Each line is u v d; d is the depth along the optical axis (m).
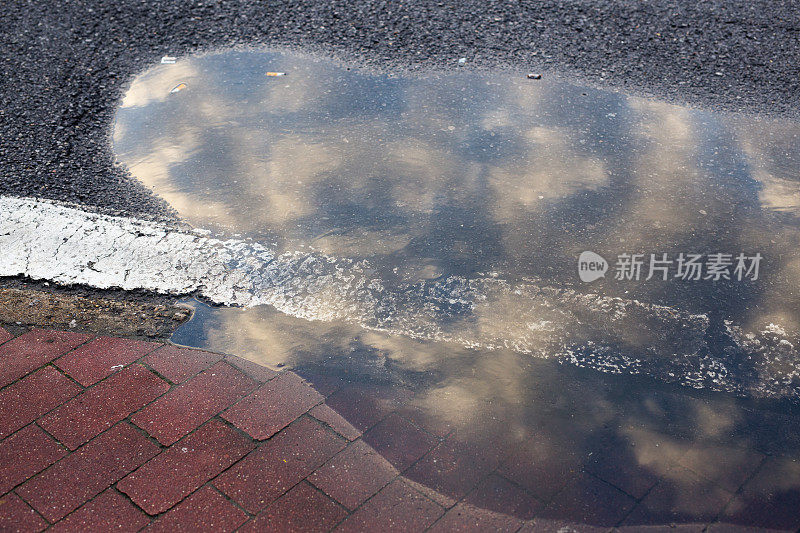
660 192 4.86
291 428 3.22
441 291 4.06
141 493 2.92
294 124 5.70
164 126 5.66
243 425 3.23
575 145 5.38
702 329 3.76
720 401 3.35
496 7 7.32
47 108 5.74
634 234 4.47
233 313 3.93
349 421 3.26
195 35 6.96
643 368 3.54
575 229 4.52
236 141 5.48
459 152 5.32
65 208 4.64
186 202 4.79
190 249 4.36
